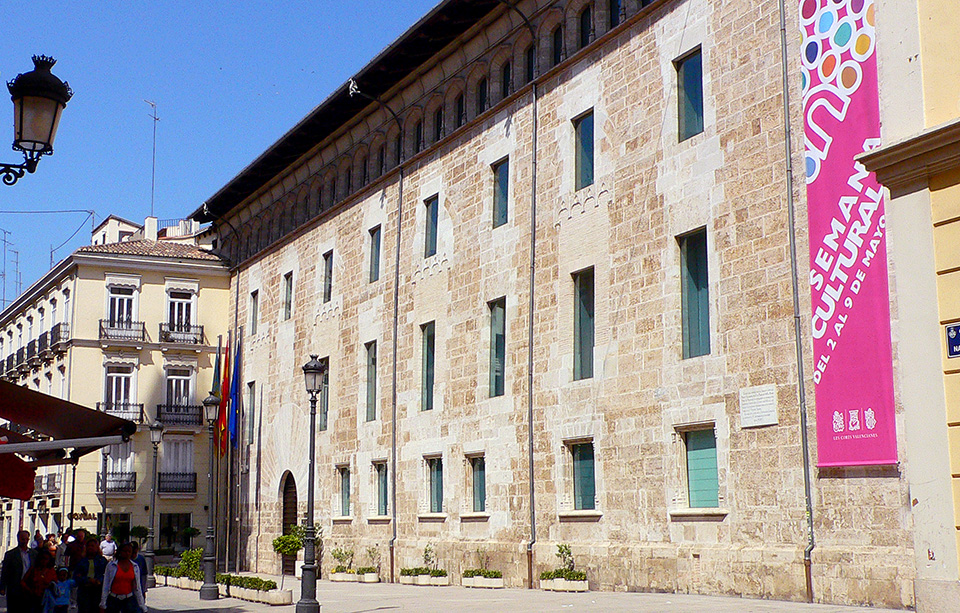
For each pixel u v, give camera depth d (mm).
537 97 31594
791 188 22641
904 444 19578
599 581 26953
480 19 33844
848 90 21500
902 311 14242
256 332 51094
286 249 48312
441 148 36312
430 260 36250
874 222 20594
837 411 20984
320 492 42438
